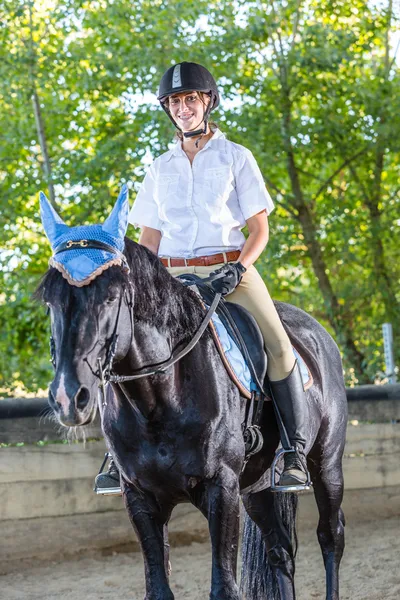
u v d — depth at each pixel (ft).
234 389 12.61
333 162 44.19
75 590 19.52
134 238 40.29
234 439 12.31
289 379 13.62
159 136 39.29
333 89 42.27
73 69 42.09
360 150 43.57
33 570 21.34
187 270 13.74
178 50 39.70
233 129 40.55
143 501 12.41
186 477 12.02
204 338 12.48
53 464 22.49
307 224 43.52
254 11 42.27
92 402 10.23
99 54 40.73
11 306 40.52
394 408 26.61
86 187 41.52
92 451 22.90
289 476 13.34
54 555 22.24
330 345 16.61
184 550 23.09
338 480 16.21
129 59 39.91
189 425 11.94
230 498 12.06
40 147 44.47
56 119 42.91
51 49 42.19
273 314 13.69
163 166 13.96
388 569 20.25
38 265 44.16
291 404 13.60
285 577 14.97
